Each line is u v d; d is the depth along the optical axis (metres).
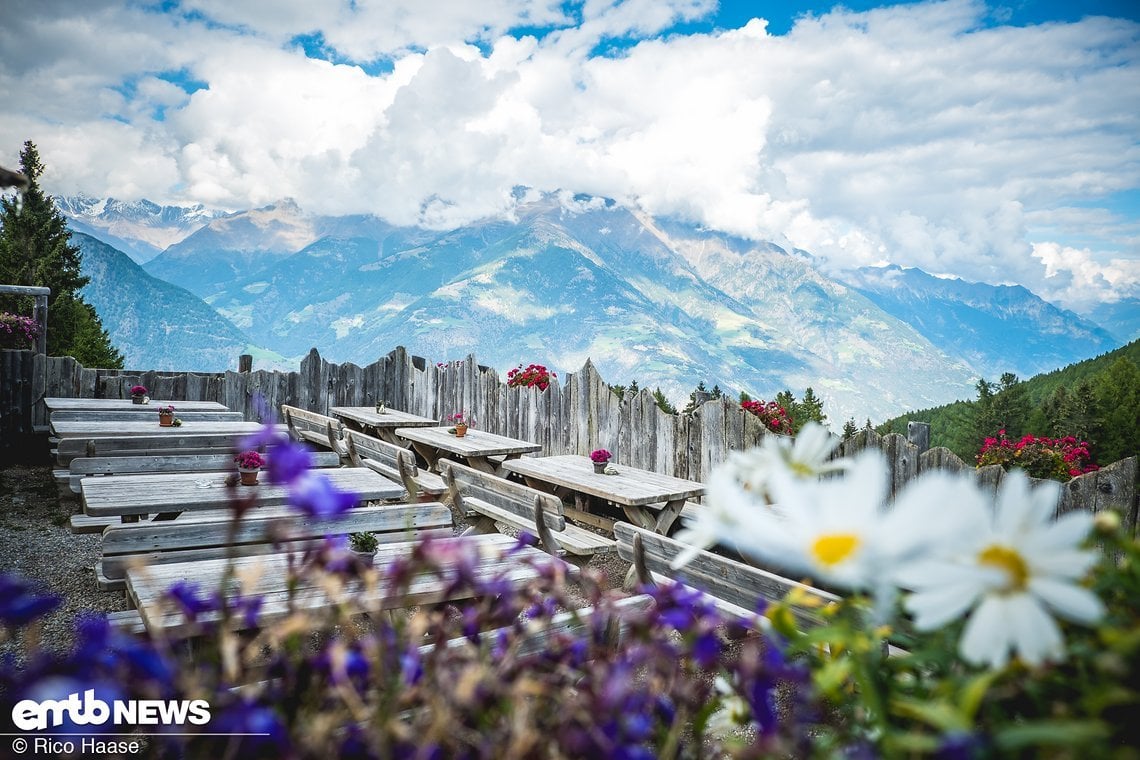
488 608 1.11
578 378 8.07
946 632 0.86
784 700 1.99
